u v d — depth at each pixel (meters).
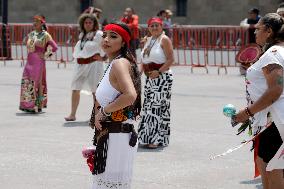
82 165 8.65
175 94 16.09
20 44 25.28
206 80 19.41
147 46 9.80
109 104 5.33
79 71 11.97
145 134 9.80
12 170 8.33
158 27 9.71
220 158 9.20
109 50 5.46
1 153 9.30
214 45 23.16
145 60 9.78
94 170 5.39
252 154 9.49
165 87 9.77
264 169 5.94
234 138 10.65
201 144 10.16
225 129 11.45
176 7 35.81
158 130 9.81
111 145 5.37
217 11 35.03
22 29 25.31
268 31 5.95
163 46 9.67
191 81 19.05
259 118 5.92
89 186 7.62
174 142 10.27
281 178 5.87
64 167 8.52
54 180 7.87
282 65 5.69
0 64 23.52
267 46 6.00
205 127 11.63
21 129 11.18
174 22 35.72
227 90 17.02
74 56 12.02
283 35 5.92
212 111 13.52
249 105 5.91
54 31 25.36
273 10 33.75
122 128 5.38
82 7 37.44
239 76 20.72
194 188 7.61
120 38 5.44
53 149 9.60
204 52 23.02
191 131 11.23
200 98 15.46
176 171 8.42
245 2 34.41
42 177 8.00
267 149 5.88
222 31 23.23
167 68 9.70
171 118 12.57
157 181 7.90
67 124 11.77
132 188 7.56
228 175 8.26
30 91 12.91
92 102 14.66
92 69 11.92
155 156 9.26
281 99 5.79
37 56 12.95
